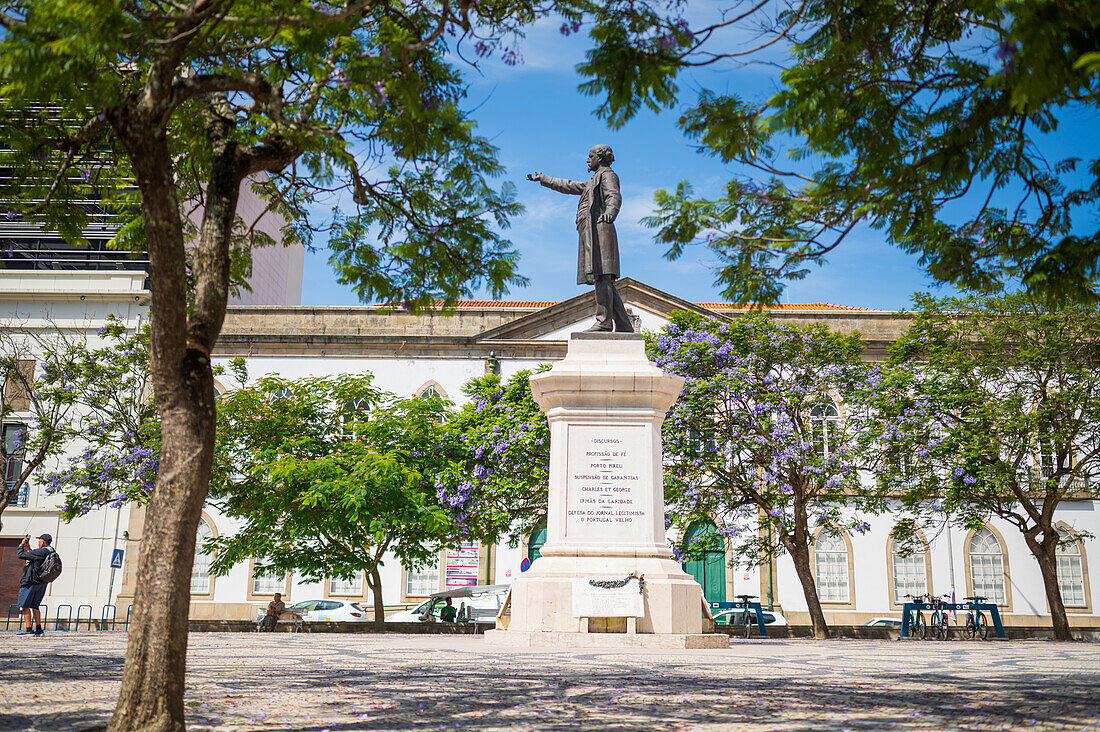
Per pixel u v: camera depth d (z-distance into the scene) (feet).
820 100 18.31
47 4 14.78
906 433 76.79
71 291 117.60
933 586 111.65
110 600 111.14
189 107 23.58
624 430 41.42
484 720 17.11
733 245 21.43
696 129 19.48
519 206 25.38
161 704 14.37
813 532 113.80
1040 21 13.52
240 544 82.43
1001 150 19.51
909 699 20.45
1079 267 20.26
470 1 20.45
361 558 81.56
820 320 120.06
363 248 26.00
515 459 79.05
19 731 14.74
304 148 19.60
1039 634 83.87
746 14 17.92
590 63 18.29
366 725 16.38
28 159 25.95
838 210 20.90
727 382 74.59
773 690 22.30
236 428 86.84
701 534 82.07
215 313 16.20
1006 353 77.97
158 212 15.42
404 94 20.59
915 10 19.58
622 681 24.30
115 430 93.71
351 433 89.30
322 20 17.16
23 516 112.68
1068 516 112.78
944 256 22.15
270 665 29.60
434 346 120.88
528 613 39.45
